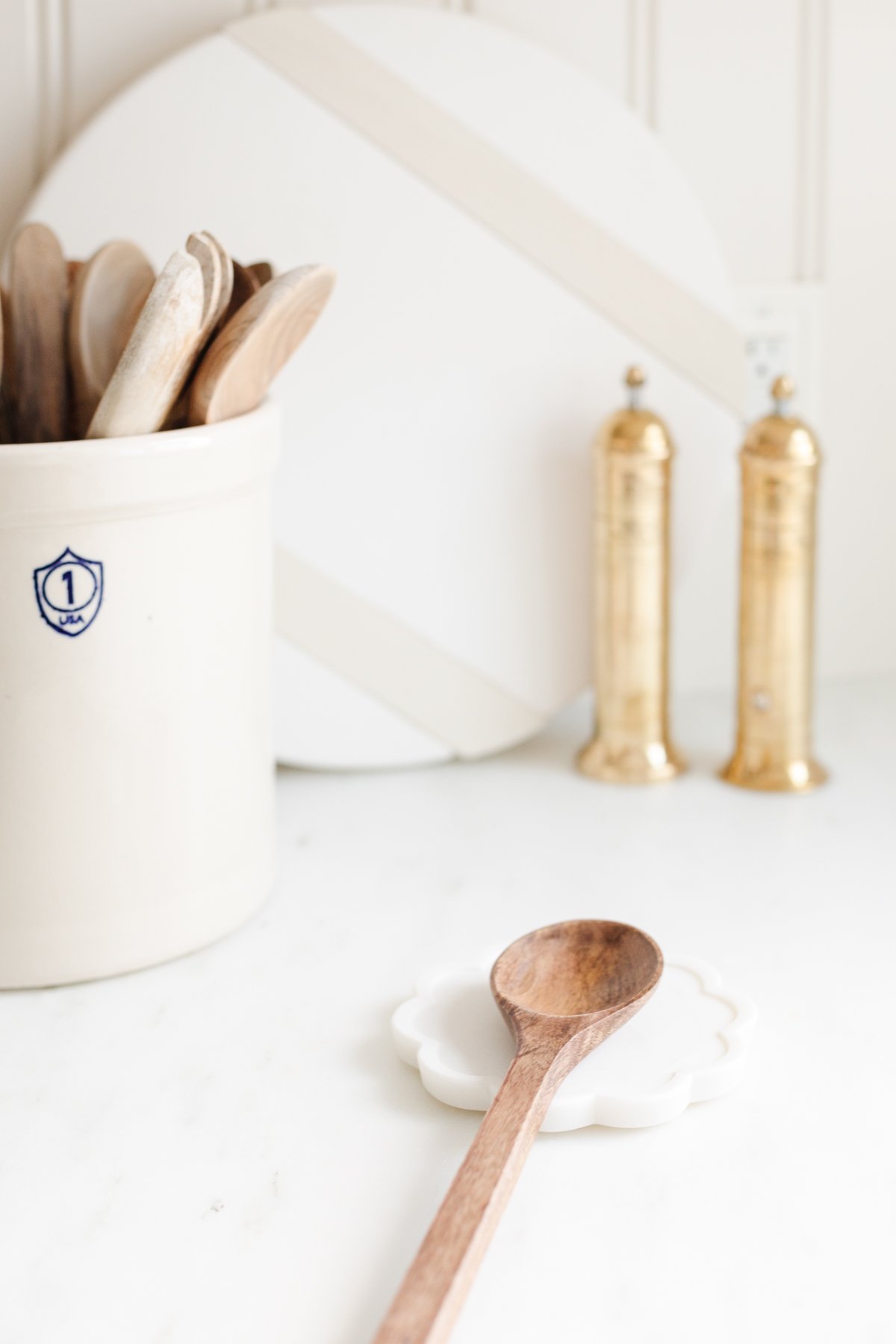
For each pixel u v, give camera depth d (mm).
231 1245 411
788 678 759
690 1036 504
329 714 782
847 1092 488
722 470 812
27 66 725
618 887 652
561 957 540
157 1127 470
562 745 847
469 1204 386
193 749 557
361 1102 485
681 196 774
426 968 576
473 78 735
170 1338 375
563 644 808
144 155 706
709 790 773
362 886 654
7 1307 386
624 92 810
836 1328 377
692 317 788
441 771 806
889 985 560
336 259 738
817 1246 409
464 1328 377
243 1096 488
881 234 862
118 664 524
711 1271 399
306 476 758
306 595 768
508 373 771
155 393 507
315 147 724
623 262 772
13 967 546
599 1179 441
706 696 918
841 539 905
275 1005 550
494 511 784
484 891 649
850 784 777
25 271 562
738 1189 435
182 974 574
